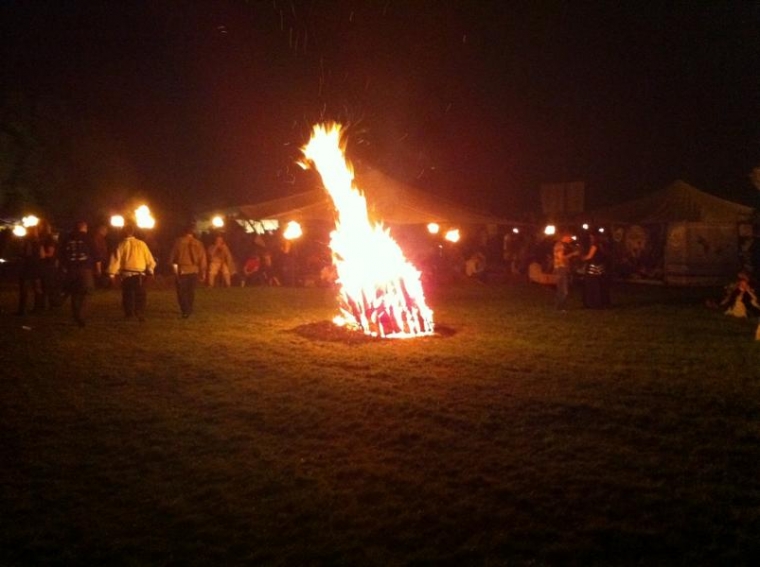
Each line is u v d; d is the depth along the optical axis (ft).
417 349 39.01
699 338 43.34
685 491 18.97
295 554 15.87
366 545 16.25
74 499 18.79
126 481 19.95
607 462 21.13
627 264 95.86
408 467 20.90
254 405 27.40
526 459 21.42
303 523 17.37
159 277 84.53
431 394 28.89
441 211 80.28
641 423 25.03
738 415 26.11
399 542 16.38
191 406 27.32
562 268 57.06
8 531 16.94
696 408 26.94
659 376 32.42
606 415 25.95
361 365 34.58
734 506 18.06
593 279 58.80
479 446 22.59
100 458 21.74
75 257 46.06
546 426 24.64
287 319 51.01
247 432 24.16
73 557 15.78
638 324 49.42
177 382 31.19
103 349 38.88
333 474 20.38
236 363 35.17
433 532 16.84
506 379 31.63
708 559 15.48
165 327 47.01
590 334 44.73
